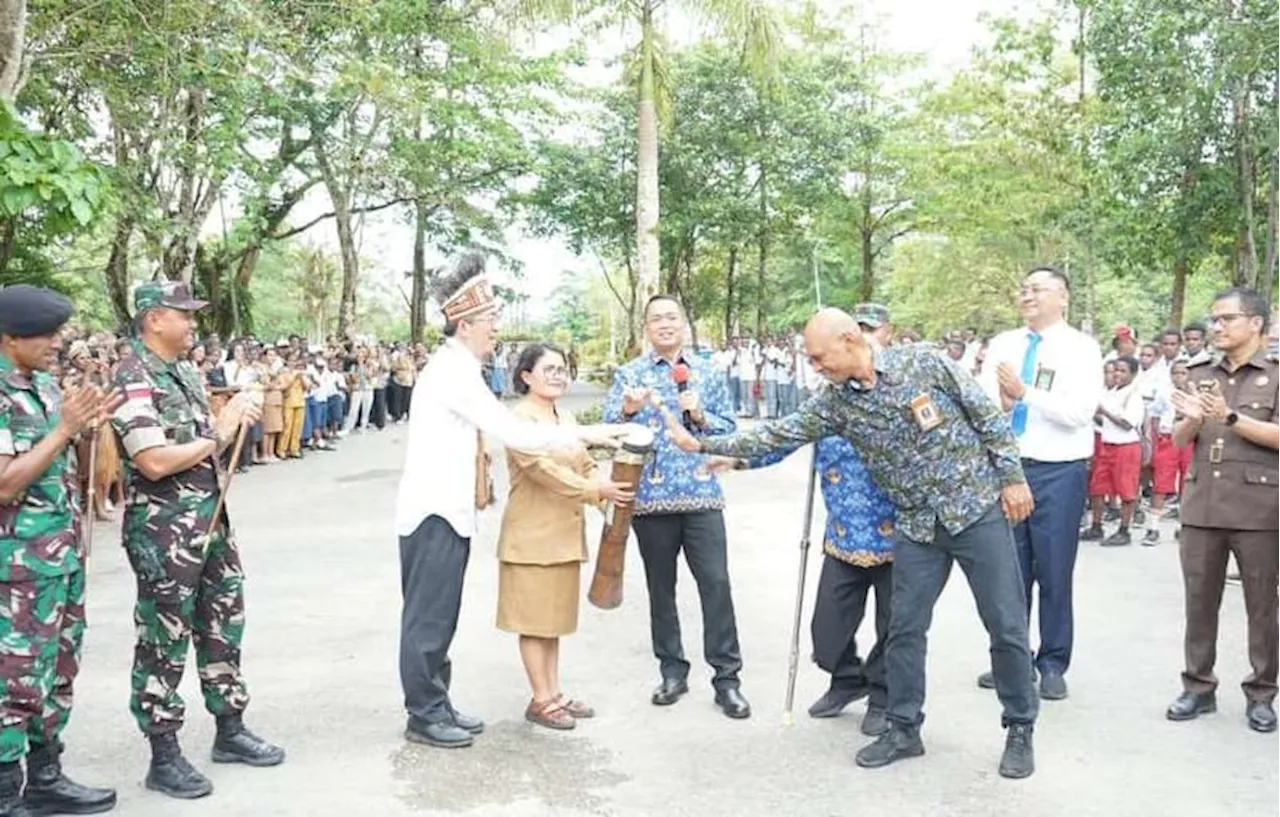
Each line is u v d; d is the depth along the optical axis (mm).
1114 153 16578
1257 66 14008
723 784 4305
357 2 14328
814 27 24719
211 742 4734
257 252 23203
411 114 16672
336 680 5566
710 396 5156
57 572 3752
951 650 6047
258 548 9062
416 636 4645
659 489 5035
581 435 4676
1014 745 4410
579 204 26812
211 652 4391
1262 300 4965
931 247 34656
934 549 4414
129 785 4285
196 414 4242
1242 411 4918
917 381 4223
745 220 26266
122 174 14102
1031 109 20875
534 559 4789
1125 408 9164
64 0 11273
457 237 26328
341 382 18750
